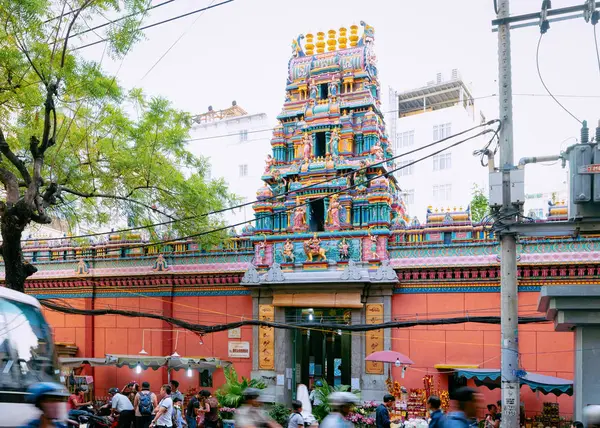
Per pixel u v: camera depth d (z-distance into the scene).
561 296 12.07
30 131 18.02
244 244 24.08
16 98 17.47
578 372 12.16
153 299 25.25
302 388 18.53
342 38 24.92
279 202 23.98
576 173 11.35
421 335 21.20
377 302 21.80
